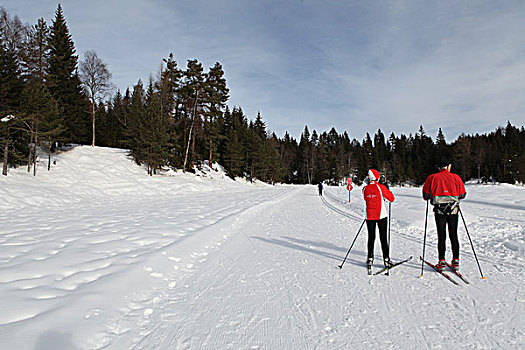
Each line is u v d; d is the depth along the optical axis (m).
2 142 17.19
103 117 40.00
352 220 10.34
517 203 11.40
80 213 10.34
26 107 18.48
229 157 44.22
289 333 2.70
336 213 12.45
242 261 5.17
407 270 4.57
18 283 3.48
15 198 13.18
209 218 9.33
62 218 8.99
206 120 32.88
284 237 7.30
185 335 2.67
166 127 29.16
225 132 52.66
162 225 7.72
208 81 32.62
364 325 2.83
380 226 4.55
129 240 5.89
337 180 66.81
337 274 4.42
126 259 4.62
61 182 19.23
